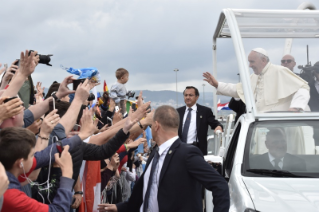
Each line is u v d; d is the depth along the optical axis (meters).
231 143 5.47
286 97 5.48
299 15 5.83
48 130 3.45
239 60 5.55
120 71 9.03
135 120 4.33
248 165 4.56
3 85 4.10
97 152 4.27
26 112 3.94
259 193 3.91
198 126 8.20
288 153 4.66
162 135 3.83
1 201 2.54
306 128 4.86
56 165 4.00
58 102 4.22
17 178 2.96
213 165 5.11
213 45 8.43
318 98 5.48
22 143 2.86
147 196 3.79
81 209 5.04
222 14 6.66
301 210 3.52
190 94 8.24
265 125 4.95
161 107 3.91
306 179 4.32
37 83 6.01
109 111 7.21
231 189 4.36
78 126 4.97
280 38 5.80
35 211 2.88
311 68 5.61
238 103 7.17
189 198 3.63
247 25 5.89
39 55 3.84
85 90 3.96
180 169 3.65
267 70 5.54
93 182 5.26
